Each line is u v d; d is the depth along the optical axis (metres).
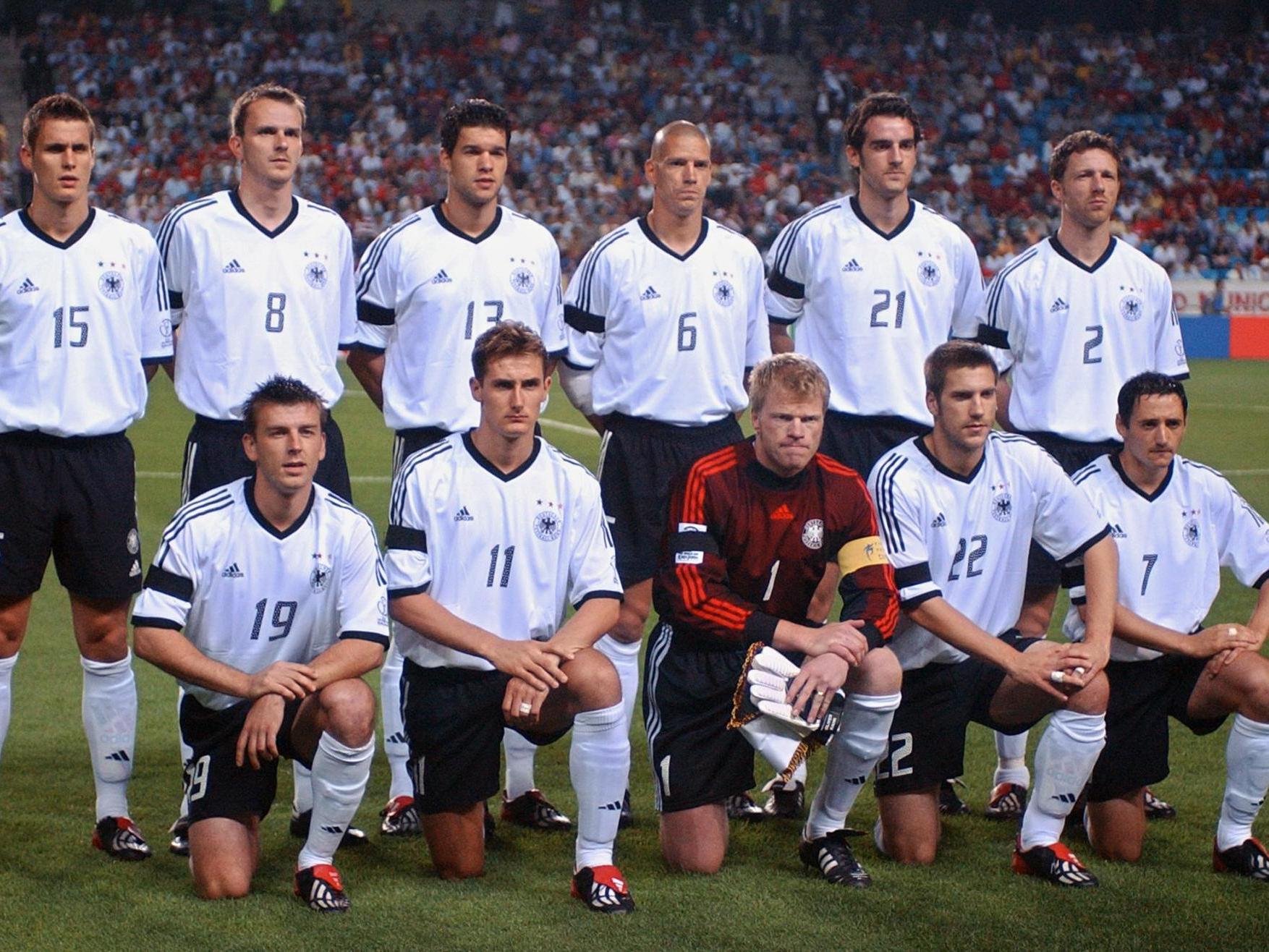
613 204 26.84
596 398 5.11
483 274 4.90
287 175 4.65
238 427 4.68
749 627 4.00
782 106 30.66
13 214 4.34
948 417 4.19
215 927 3.59
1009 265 5.29
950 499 4.28
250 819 3.91
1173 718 5.61
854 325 5.14
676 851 4.08
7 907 3.71
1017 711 4.21
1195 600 4.44
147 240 4.48
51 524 4.32
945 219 5.28
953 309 5.34
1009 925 3.65
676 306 4.96
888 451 4.91
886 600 4.06
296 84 28.66
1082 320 5.19
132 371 4.44
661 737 4.08
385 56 29.95
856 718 3.96
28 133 4.25
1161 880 4.02
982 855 4.23
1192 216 28.47
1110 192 5.10
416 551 3.99
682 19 33.19
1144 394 4.28
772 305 5.41
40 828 4.36
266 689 3.73
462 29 31.30
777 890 3.91
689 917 3.69
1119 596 4.41
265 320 4.68
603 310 5.02
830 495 4.14
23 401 4.29
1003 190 29.56
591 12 32.47
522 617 4.10
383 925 3.62
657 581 4.17
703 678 4.07
